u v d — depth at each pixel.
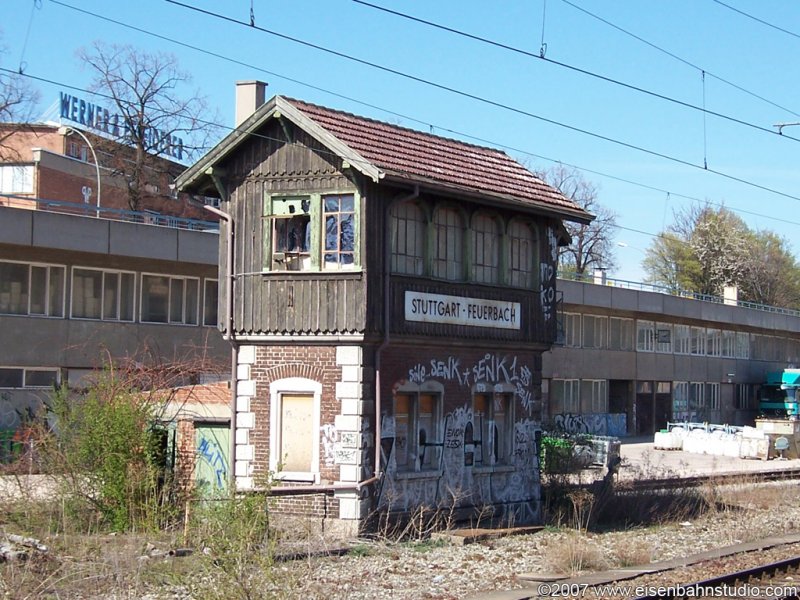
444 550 19.12
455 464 21.91
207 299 43.62
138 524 19.23
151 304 41.56
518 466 23.47
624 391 61.34
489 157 24.17
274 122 20.80
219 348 43.84
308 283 20.31
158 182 57.72
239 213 21.08
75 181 56.72
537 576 16.59
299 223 20.69
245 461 20.66
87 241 37.81
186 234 40.97
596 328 57.84
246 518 14.26
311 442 20.34
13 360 37.00
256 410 20.70
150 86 56.78
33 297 37.91
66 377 38.62
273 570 13.31
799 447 51.69
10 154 55.72
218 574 12.91
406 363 20.92
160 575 15.17
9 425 36.69
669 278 99.56
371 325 19.91
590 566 17.78
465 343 22.00
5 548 16.03
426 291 21.14
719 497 28.28
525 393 23.84
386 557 18.09
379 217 20.23
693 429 54.88
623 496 25.89
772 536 22.62
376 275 20.12
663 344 64.25
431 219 21.38
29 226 36.22
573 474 27.53
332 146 19.81
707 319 66.00
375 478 19.92
